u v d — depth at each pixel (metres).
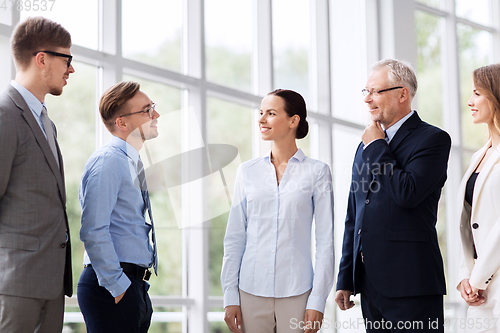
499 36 6.61
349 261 2.46
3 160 1.83
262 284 2.21
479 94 2.51
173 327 3.67
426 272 2.19
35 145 1.93
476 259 2.43
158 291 3.64
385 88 2.36
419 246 2.21
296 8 4.88
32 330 1.88
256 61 4.50
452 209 5.87
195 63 3.96
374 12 5.42
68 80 3.29
